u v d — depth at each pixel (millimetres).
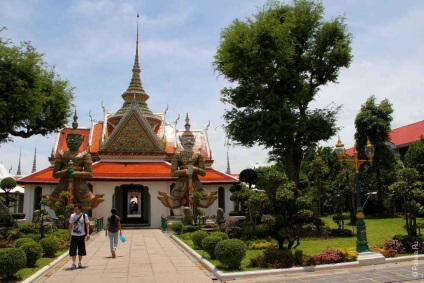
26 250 12938
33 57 21812
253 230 21359
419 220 30875
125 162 36281
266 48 25141
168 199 30031
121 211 37688
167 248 18703
